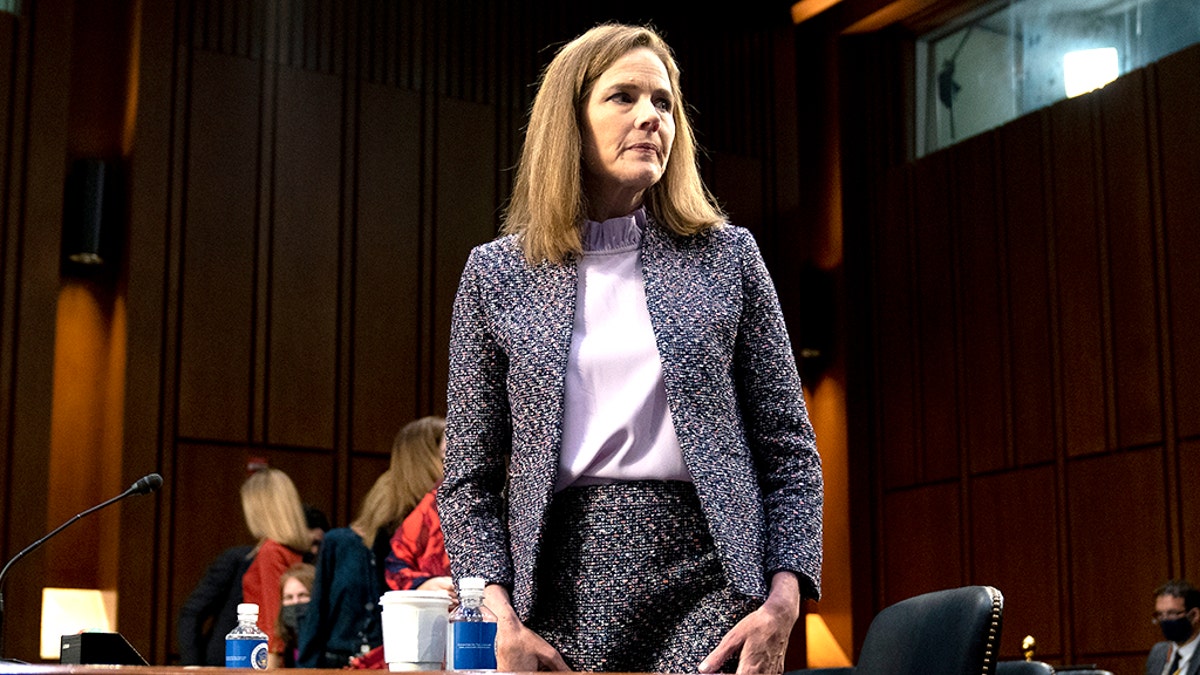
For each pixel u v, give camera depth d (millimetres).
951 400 9703
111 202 8523
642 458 1741
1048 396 9016
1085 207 8930
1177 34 8664
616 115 1840
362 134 9117
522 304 1841
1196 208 8273
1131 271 8602
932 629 1570
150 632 7926
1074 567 8703
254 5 8914
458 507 1823
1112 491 8547
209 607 4988
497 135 9633
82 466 8383
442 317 9172
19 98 8094
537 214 1855
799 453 1814
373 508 4086
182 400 8266
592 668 1697
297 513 4949
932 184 10094
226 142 8648
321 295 8797
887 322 10297
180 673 1082
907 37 10680
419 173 9289
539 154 1868
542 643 1671
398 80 9336
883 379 10281
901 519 9953
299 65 8992
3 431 7711
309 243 8812
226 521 8242
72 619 8086
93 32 8859
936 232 10008
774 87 10758
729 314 1812
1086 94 9031
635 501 1728
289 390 8586
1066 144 9117
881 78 10703
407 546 3832
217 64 8703
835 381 10406
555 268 1848
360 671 1118
